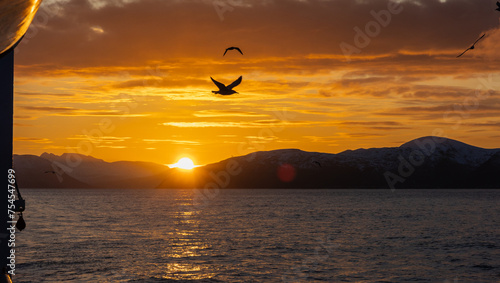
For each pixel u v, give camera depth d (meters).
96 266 31.56
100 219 74.25
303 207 112.50
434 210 97.75
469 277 28.36
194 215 84.31
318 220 72.25
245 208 108.81
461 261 33.69
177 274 29.22
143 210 101.50
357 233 52.81
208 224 64.94
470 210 97.19
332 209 103.56
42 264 32.06
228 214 87.44
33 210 99.88
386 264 32.56
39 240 45.97
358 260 34.25
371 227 60.28
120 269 30.56
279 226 61.84
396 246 41.75
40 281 26.84
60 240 46.00
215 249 39.91
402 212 91.75
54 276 28.27
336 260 34.22
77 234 51.56
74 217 78.69
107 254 36.78
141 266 31.75
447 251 38.59
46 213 89.62
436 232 53.75
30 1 1.95
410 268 31.16
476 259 34.53
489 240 45.97
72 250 38.94
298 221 70.38
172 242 44.75
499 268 31.05
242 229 57.78
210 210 101.12
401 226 61.56
